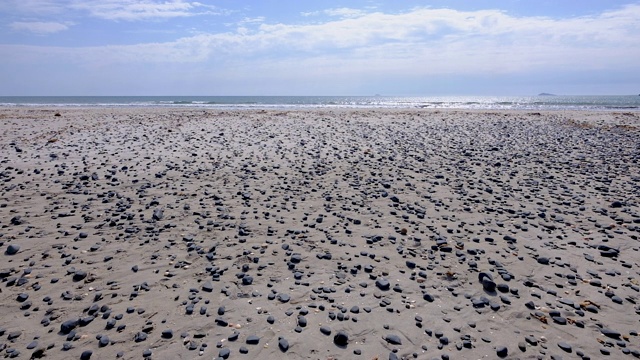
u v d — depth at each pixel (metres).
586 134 21.61
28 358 4.13
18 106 47.94
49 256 6.39
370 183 11.12
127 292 5.42
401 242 7.24
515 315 5.12
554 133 21.98
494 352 4.43
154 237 7.22
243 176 11.64
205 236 7.31
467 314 5.12
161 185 10.54
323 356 4.27
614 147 17.47
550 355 4.42
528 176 12.24
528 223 8.30
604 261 6.66
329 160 14.05
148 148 15.67
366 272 6.14
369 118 29.84
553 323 4.99
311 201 9.48
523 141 19.09
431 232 7.74
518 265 6.45
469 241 7.34
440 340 4.58
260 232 7.55
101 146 15.85
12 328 4.61
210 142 17.45
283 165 13.16
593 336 4.76
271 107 51.00
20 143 16.05
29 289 5.44
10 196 9.31
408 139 19.31
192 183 10.80
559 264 6.50
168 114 31.12
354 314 5.04
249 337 4.50
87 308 5.04
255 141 17.97
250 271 6.06
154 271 6.00
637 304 5.42
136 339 4.45
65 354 4.21
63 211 8.45
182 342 4.44
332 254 6.70
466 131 22.66
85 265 6.14
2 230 7.35
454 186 10.95
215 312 5.01
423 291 5.63
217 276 5.86
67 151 14.66
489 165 13.66
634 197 10.16
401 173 12.27
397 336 4.60
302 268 6.20
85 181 10.76
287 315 4.98
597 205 9.53
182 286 5.61
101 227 7.63
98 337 4.48
